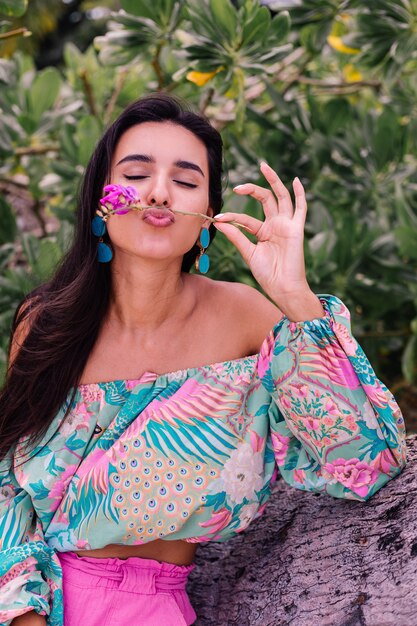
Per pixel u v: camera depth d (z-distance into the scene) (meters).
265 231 1.65
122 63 2.91
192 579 1.95
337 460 1.68
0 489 1.75
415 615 1.46
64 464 1.70
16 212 3.97
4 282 2.86
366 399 1.64
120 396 1.70
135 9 2.68
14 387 1.74
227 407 1.70
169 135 1.64
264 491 1.78
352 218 2.90
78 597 1.66
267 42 2.59
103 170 1.69
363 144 3.12
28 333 1.78
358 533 1.70
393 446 1.67
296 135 3.10
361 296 2.98
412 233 2.75
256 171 3.09
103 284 1.74
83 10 10.24
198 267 1.75
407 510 1.65
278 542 1.85
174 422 1.67
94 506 1.66
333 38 2.99
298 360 1.63
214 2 2.49
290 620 1.63
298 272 1.61
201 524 1.68
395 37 2.82
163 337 1.75
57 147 3.38
